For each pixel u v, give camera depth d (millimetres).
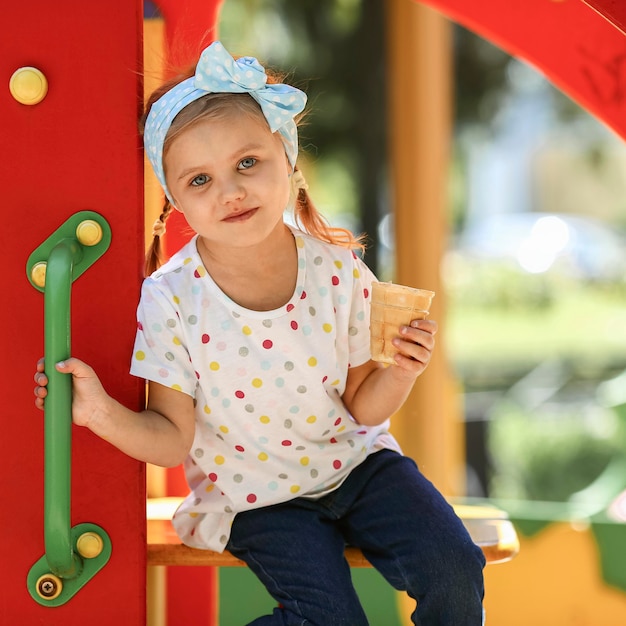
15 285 1967
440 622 2010
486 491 7312
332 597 2008
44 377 1817
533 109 13586
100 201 1973
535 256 15422
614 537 3551
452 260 15094
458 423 7023
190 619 3094
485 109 9375
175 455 1998
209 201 1964
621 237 16016
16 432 1973
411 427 4906
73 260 1915
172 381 2008
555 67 2926
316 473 2139
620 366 10133
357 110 8117
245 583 3432
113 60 1966
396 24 5145
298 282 2137
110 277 1982
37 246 1965
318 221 2307
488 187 23391
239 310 2072
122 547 1988
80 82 1965
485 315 14758
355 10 7977
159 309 2027
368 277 2221
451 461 5004
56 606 1979
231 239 1976
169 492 2988
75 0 1960
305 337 2109
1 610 1974
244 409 2088
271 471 2121
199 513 2152
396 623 3420
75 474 1991
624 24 1938
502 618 3564
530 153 23828
